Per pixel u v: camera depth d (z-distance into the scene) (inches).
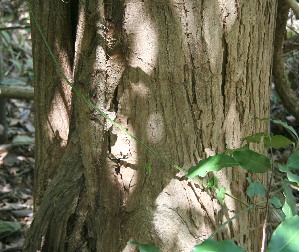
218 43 63.6
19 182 140.2
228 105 66.7
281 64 111.3
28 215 124.9
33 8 78.9
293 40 128.1
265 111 73.0
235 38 64.6
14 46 187.6
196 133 65.8
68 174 70.0
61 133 80.6
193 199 66.4
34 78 82.1
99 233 68.0
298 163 59.1
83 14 66.4
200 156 66.3
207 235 67.2
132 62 63.6
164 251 66.2
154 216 66.1
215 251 47.6
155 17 62.2
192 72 63.9
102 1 63.0
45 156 81.8
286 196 60.4
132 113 64.9
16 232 115.2
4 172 143.4
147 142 65.3
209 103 65.3
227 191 68.0
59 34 78.2
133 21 62.6
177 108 64.7
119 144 65.4
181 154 65.6
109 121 65.2
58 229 69.6
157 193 66.1
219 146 67.2
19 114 173.3
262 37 68.4
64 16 77.7
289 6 96.3
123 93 64.6
